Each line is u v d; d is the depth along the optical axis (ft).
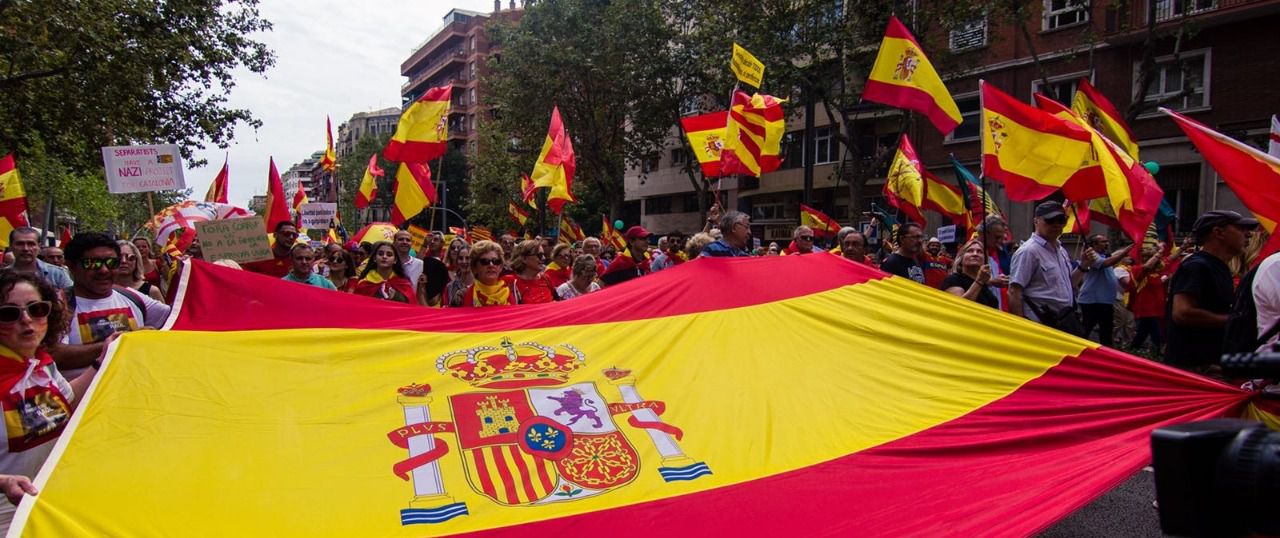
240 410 11.29
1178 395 13.12
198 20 54.95
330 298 14.14
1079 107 29.43
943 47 76.69
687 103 106.63
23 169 84.02
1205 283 17.04
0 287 10.48
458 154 197.26
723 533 10.28
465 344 13.92
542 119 104.78
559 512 10.75
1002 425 13.07
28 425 10.59
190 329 12.54
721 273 17.13
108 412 10.56
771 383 14.24
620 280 32.24
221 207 38.32
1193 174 69.21
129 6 50.44
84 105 53.11
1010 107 21.16
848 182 95.76
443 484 10.94
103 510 9.25
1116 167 19.81
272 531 9.68
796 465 12.19
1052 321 20.95
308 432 11.25
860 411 13.71
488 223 142.51
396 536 10.01
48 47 47.26
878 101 24.45
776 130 32.35
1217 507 4.22
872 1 68.44
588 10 100.68
